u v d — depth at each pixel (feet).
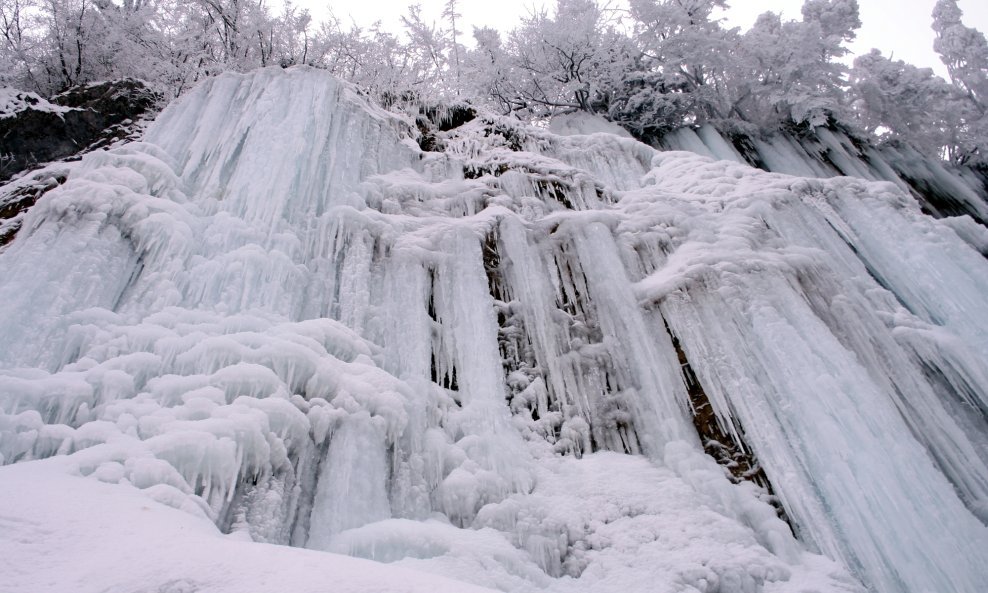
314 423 12.17
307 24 31.68
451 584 5.98
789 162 51.49
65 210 14.97
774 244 21.07
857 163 52.70
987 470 14.64
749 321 17.16
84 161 18.11
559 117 50.72
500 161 28.17
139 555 5.72
